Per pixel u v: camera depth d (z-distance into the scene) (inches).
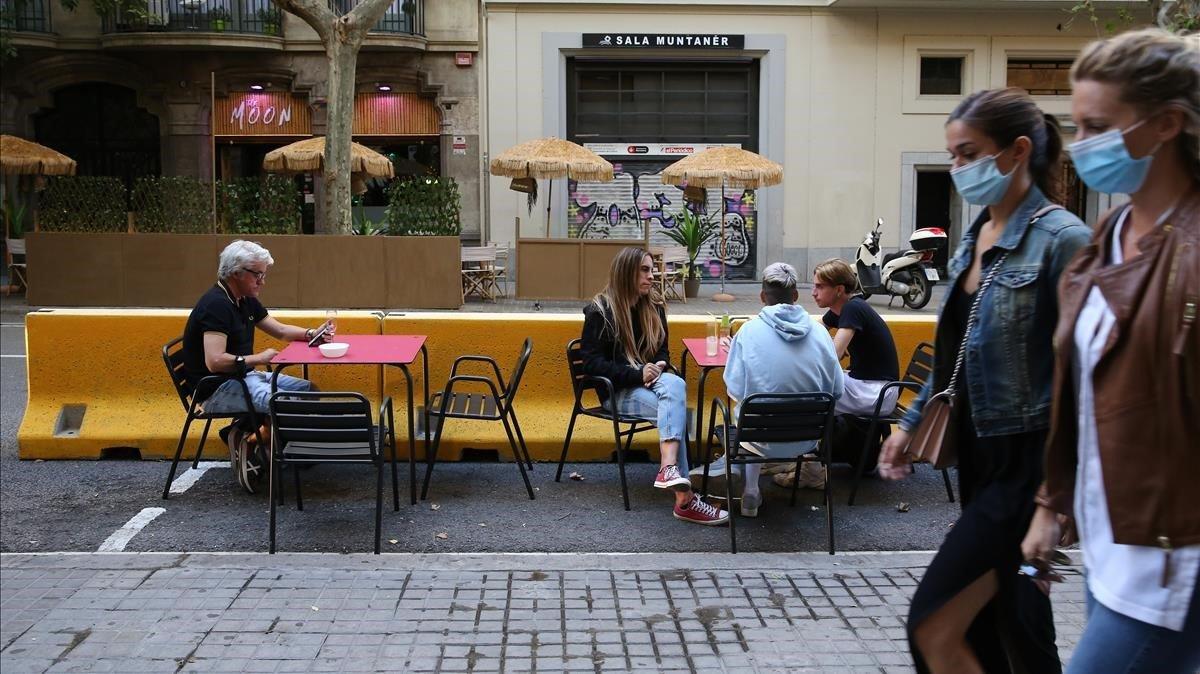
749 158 708.0
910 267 667.4
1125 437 78.3
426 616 163.8
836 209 850.1
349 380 269.9
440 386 269.3
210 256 629.3
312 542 203.8
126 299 629.9
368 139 848.9
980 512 102.7
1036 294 99.4
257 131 848.3
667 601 171.6
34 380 268.1
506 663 147.8
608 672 145.5
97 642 152.6
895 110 843.4
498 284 836.0
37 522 214.7
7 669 143.6
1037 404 99.1
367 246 634.8
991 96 102.0
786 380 202.4
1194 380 74.9
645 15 822.5
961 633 102.7
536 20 820.6
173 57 831.7
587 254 676.7
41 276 629.0
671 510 227.9
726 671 146.2
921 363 259.1
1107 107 80.7
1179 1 337.1
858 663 148.9
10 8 810.2
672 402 220.2
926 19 833.5
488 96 828.0
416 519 219.0
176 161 842.2
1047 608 109.8
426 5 823.1
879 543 207.9
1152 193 82.2
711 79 845.8
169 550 198.8
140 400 268.2
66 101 855.7
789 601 172.1
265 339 272.5
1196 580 77.0
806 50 832.9
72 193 701.9
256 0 826.2
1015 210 103.8
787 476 244.5
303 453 198.4
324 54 835.4
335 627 158.9
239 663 146.6
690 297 742.5
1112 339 79.3
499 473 257.4
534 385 271.7
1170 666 79.3
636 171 852.6
